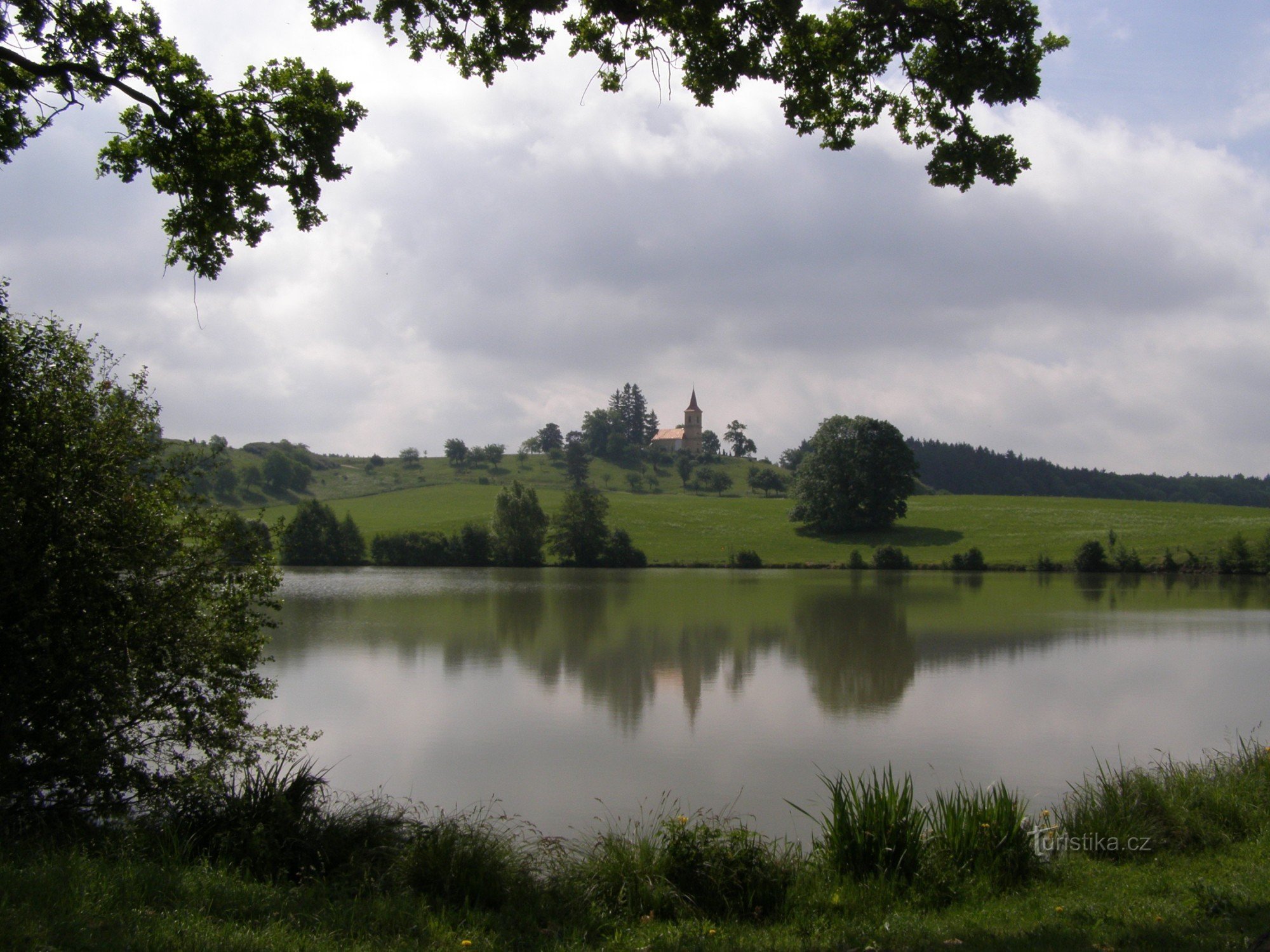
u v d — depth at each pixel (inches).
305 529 3703.3
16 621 362.0
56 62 427.8
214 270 465.7
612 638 1504.7
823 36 440.5
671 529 4379.9
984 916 293.3
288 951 233.6
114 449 393.7
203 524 421.4
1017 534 3929.6
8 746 350.3
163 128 434.3
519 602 2176.4
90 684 370.6
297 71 448.1
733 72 434.0
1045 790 628.4
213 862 322.7
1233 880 314.0
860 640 1492.4
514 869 320.8
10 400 376.8
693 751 748.6
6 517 353.4
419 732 817.5
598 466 7869.1
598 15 444.1
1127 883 323.6
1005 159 459.8
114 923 237.1
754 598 2288.4
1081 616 1875.0
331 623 1715.1
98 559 377.7
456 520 4623.5
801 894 317.1
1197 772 454.0
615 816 570.3
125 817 375.2
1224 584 2792.8
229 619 419.8
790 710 925.8
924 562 3496.6
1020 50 436.8
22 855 297.3
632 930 282.8
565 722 861.8
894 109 471.8
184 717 398.9
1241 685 1078.4
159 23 442.6
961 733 822.5
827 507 4126.5
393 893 298.8
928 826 380.5
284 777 390.6
